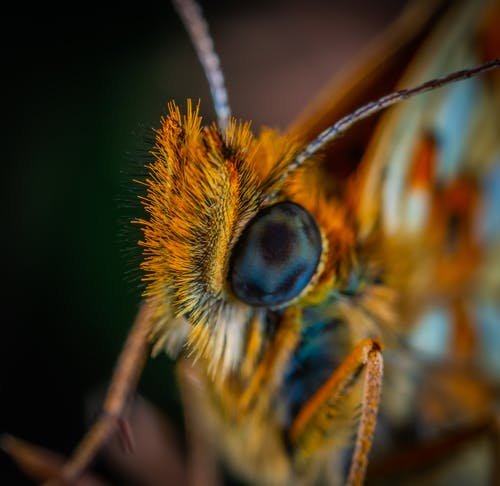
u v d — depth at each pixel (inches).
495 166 1.9
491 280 1.9
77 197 2.1
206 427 1.8
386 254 1.8
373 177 1.8
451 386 1.9
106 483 1.8
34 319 2.0
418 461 1.8
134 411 1.9
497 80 1.8
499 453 1.8
